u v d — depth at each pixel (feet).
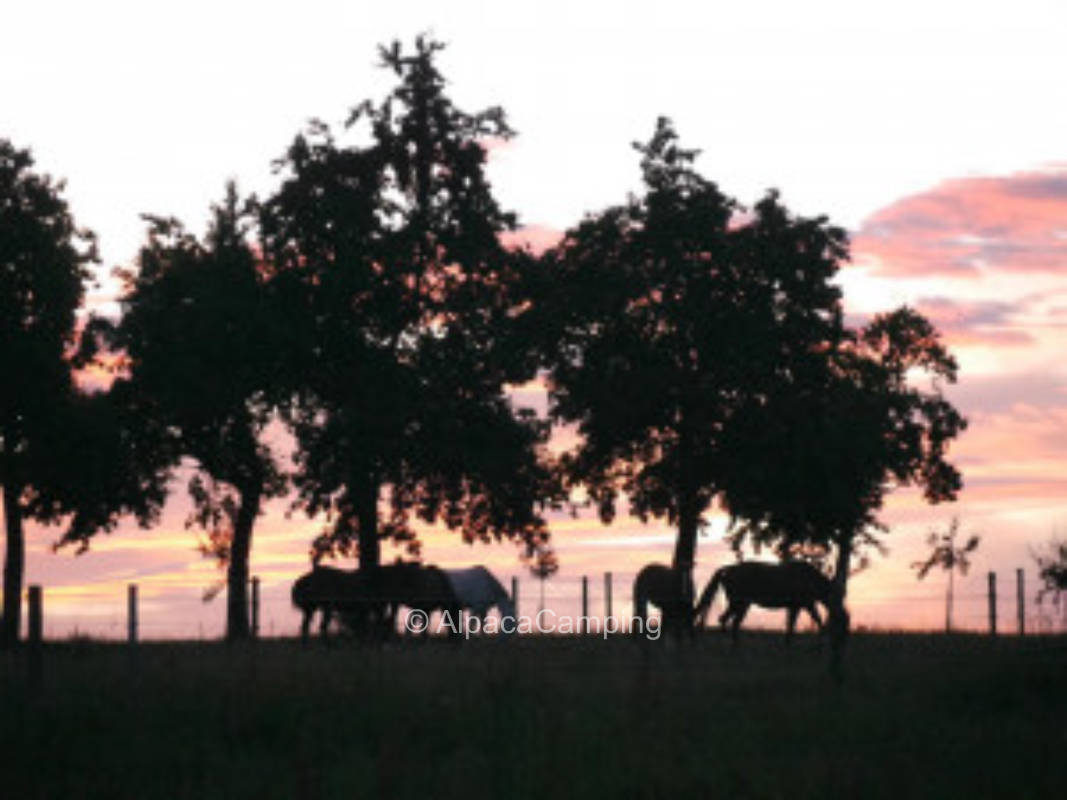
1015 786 50.96
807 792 50.31
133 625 86.63
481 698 71.31
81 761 58.13
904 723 66.33
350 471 172.76
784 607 138.92
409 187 184.34
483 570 146.20
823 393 176.24
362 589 142.20
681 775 52.90
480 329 182.91
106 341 184.14
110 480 177.58
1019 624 144.66
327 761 58.34
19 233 176.55
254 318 173.78
